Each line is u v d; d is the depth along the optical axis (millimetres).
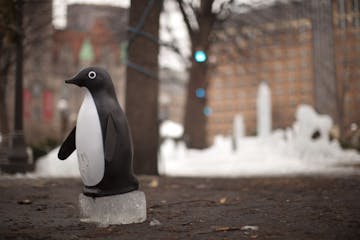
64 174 12953
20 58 13750
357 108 70562
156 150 13180
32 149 16031
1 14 12328
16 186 9094
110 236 4172
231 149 24500
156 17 13102
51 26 21547
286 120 78500
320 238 4016
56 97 69000
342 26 42125
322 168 15867
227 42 24812
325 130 22984
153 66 13078
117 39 23922
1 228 4590
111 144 4652
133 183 4961
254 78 47281
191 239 4012
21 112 13594
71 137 5219
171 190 8727
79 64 65500
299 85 89750
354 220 4984
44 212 5805
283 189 8586
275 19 23781
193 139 24547
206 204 6594
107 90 4973
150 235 4219
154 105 13156
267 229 4508
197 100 24359
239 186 9445
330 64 46625
